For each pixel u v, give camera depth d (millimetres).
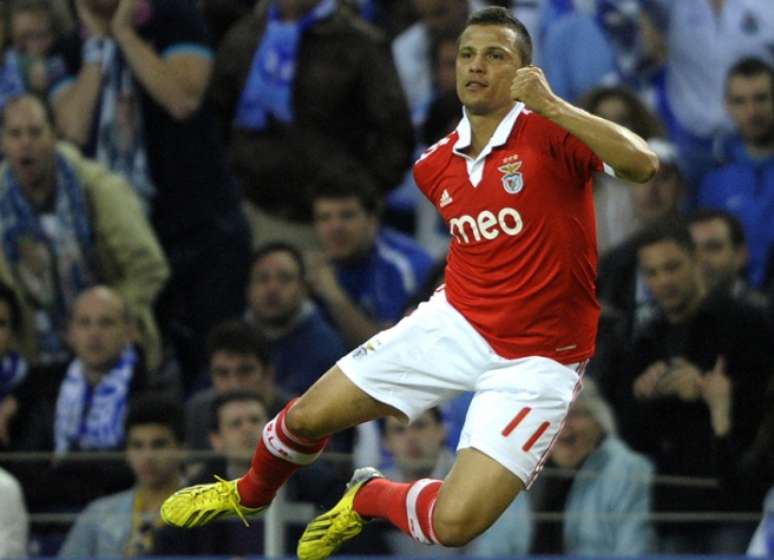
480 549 30281
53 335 35625
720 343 31391
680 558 28875
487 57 22062
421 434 31219
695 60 38750
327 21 37219
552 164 21969
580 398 30359
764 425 30500
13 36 38125
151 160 37438
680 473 30750
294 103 37219
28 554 30297
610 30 39312
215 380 32438
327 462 30219
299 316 34375
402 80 39000
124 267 36094
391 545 30766
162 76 37125
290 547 29641
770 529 29953
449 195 22516
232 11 39969
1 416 33594
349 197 35531
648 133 36125
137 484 30359
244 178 37656
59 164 35906
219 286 37312
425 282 34438
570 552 30016
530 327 22469
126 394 33469
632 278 32531
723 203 37156
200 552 29906
